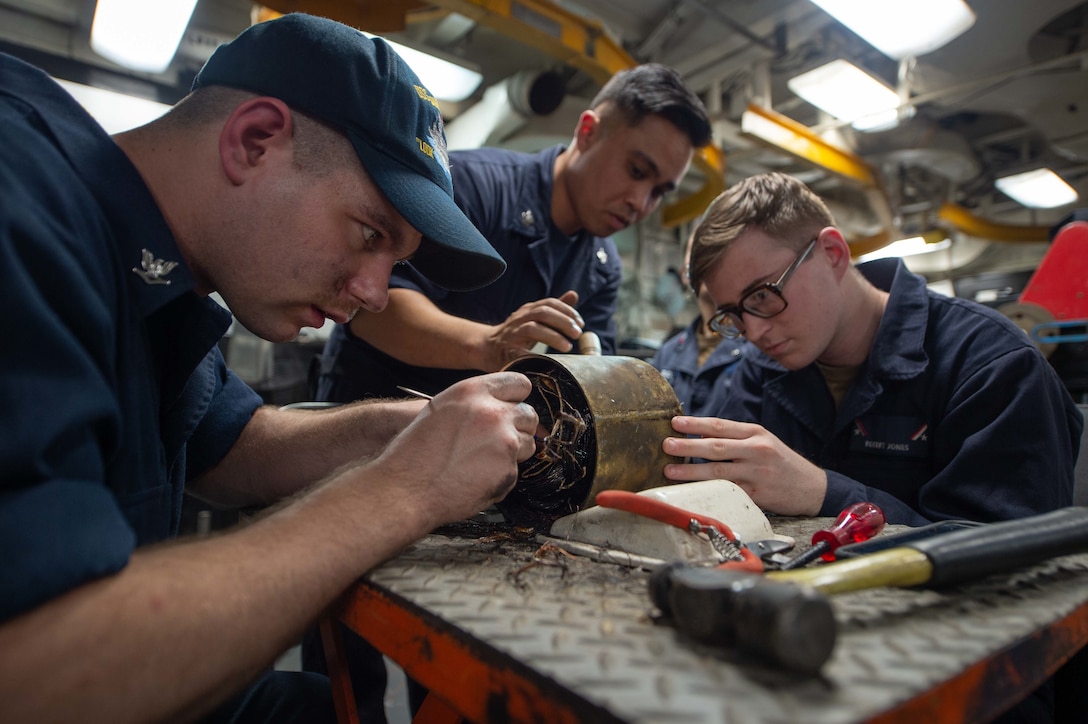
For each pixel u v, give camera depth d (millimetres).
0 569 385
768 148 3979
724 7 3189
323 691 958
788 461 958
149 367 717
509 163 1731
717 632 414
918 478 1214
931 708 377
